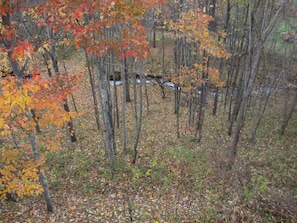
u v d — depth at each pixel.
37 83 6.60
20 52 5.96
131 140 15.85
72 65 29.75
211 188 10.91
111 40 8.01
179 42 16.61
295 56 20.28
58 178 11.32
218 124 18.92
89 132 16.64
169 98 24.33
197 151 14.45
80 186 10.82
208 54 14.15
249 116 20.53
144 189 10.79
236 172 11.34
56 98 7.56
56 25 7.33
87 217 8.74
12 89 5.89
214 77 14.12
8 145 12.95
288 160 13.86
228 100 23.09
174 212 9.30
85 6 6.61
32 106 6.90
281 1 10.52
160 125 18.39
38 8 6.82
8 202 9.35
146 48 7.87
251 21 10.73
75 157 13.30
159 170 12.41
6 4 6.10
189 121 17.20
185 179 11.66
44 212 8.88
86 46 7.80
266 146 15.77
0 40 6.87
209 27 13.52
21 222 8.22
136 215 9.02
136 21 7.17
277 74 17.69
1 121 5.82
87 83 25.66
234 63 19.19
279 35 17.66
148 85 26.50
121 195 10.27
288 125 18.91
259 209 9.55
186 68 14.35
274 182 11.67
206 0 13.05
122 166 12.22
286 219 8.98
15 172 9.19
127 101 22.89
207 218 8.91
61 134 15.92
